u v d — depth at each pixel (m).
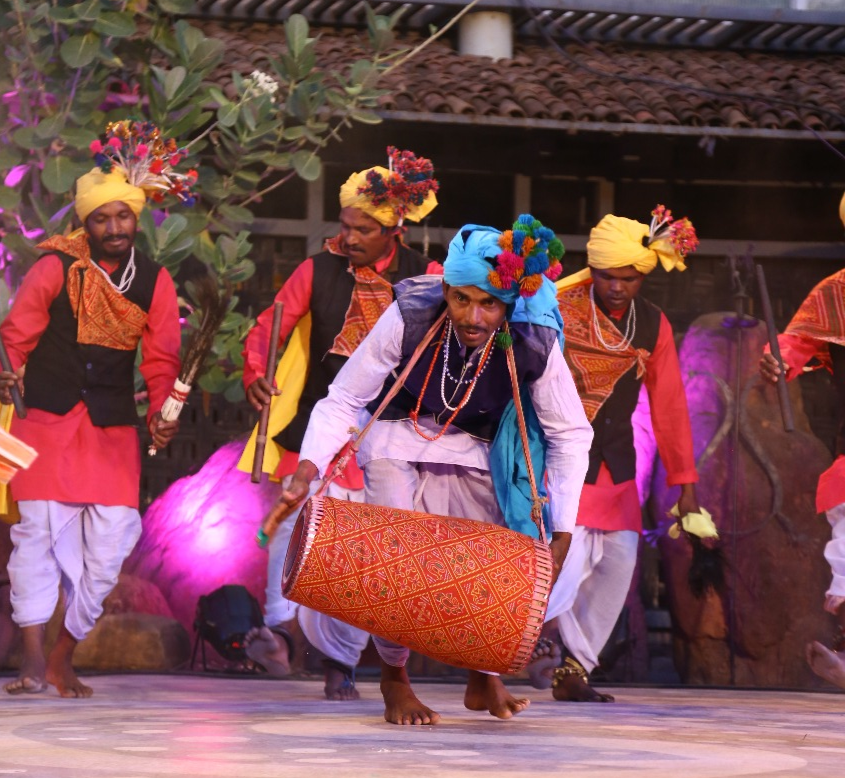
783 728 9.92
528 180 22.58
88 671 16.05
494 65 22.48
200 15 23.66
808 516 19.50
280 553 13.36
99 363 12.55
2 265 17.16
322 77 17.73
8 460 8.87
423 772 6.48
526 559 8.21
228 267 17.34
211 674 16.27
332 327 12.93
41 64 16.70
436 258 22.69
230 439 21.41
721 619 19.17
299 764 6.78
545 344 8.65
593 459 13.13
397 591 8.01
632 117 20.91
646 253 13.07
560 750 7.66
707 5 23.53
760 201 23.05
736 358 20.06
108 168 12.58
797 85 22.38
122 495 12.64
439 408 8.93
